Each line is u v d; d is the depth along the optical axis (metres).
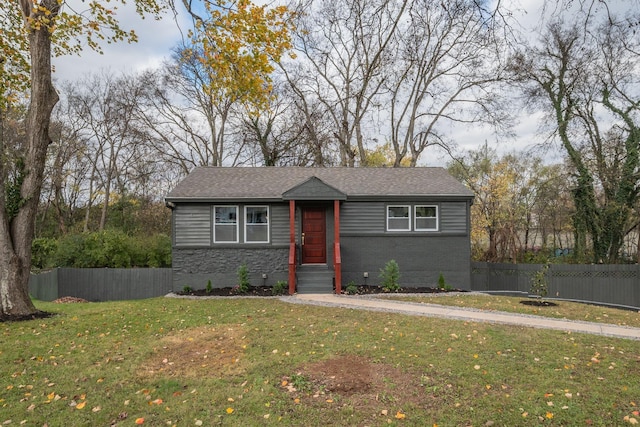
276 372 5.99
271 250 15.27
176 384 5.59
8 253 9.77
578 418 4.54
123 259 17.19
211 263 15.12
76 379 5.81
